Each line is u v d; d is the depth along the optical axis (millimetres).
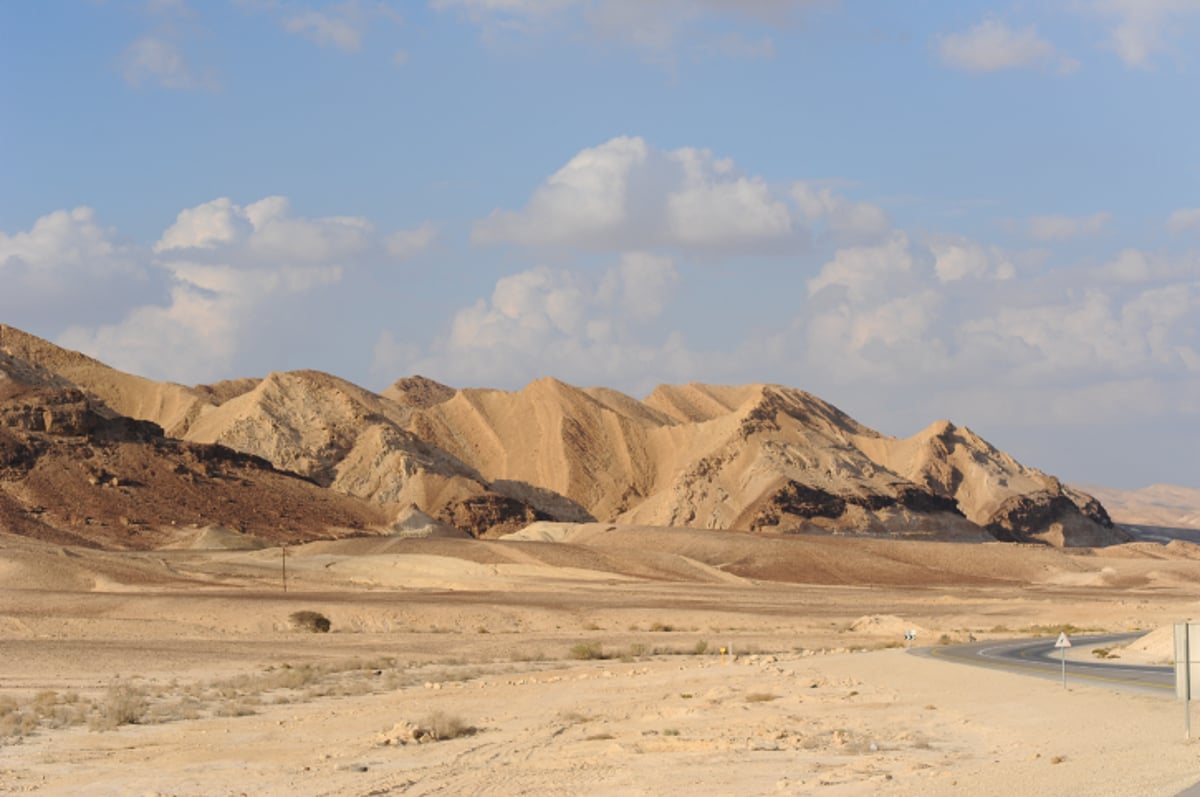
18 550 138125
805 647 81188
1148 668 50188
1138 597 159750
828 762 28047
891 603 134625
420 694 50000
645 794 24203
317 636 90062
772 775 26188
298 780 27703
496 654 75375
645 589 150500
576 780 26234
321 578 151875
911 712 38938
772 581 190750
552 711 42188
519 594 136000
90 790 27094
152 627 91500
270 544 198375
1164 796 19250
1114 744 27172
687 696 46625
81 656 67750
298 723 39656
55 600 102750
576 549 190250
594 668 64125
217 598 108688
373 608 104875
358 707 44812
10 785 27859
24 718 40188
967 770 25141
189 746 34344
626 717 39812
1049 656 60125
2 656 66562
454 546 185750
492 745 32969
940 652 65188
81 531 193375
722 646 81062
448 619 103938
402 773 28125
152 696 49281
